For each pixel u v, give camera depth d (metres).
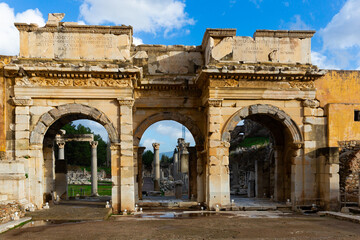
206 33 23.42
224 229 15.65
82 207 22.05
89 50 21.91
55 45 21.83
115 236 14.05
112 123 21.16
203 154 24.67
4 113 21.03
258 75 22.00
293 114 22.84
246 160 44.78
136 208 21.20
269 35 23.25
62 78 21.11
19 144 20.77
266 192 30.69
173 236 14.10
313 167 22.81
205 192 24.23
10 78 21.14
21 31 21.70
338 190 21.30
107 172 82.56
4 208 16.78
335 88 23.78
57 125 25.77
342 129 23.20
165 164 88.50
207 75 21.77
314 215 20.30
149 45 25.64
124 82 21.30
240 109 22.31
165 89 25.08
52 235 14.19
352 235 14.41
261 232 15.01
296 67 22.73
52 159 25.16
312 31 23.38
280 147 26.75
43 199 23.94
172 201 25.14
